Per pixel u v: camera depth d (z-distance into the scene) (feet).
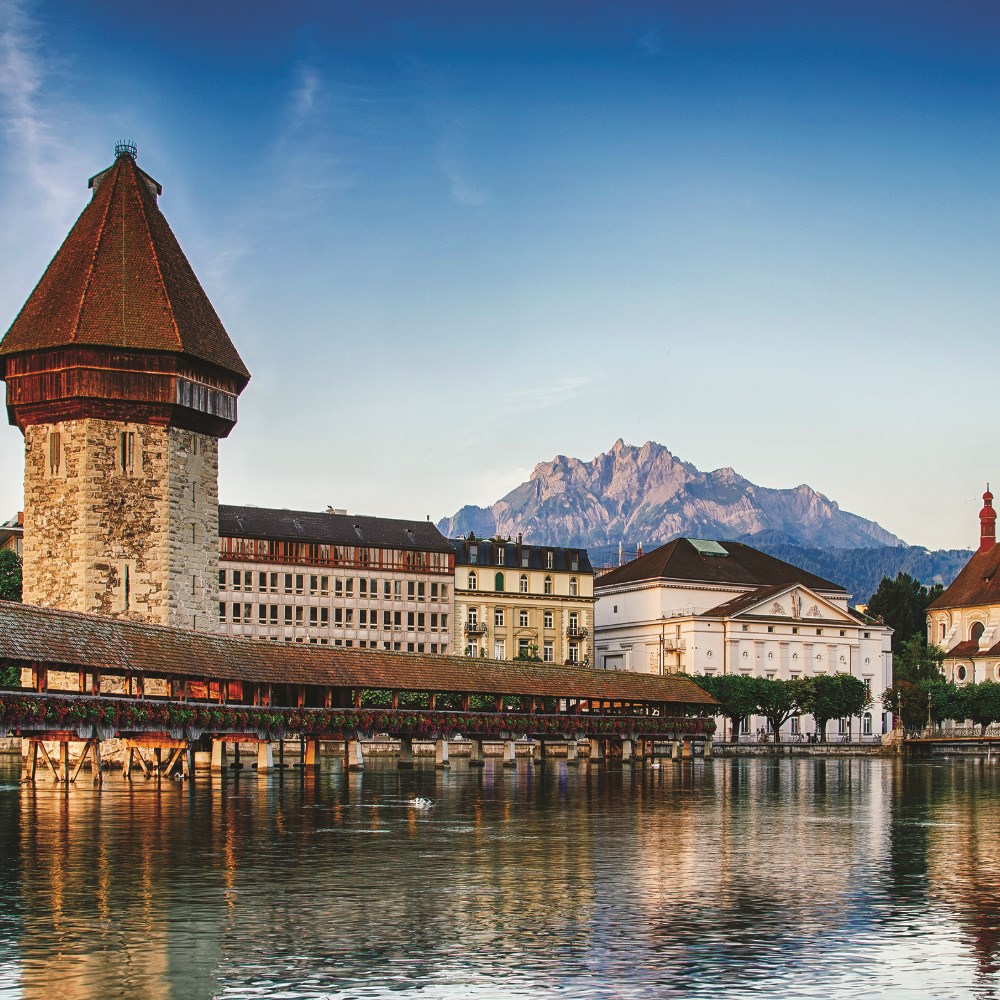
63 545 284.82
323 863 139.23
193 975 90.12
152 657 232.73
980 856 152.15
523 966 93.45
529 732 347.97
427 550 526.16
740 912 113.19
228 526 486.79
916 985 89.76
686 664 557.74
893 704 548.31
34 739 230.27
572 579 568.41
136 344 284.61
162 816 184.34
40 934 101.55
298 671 280.10
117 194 299.58
